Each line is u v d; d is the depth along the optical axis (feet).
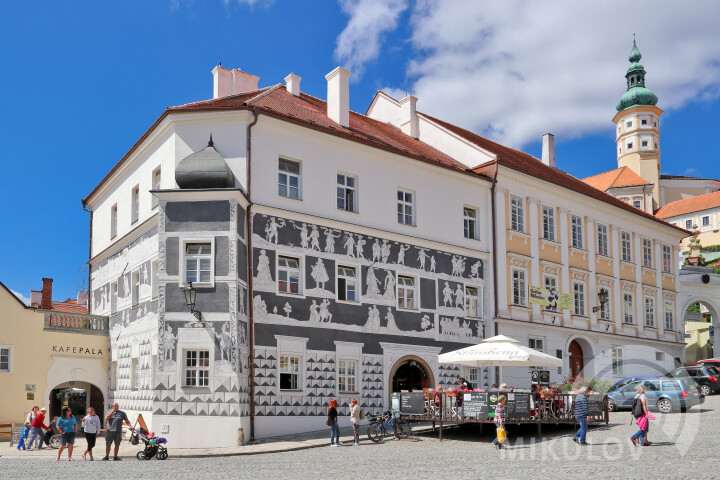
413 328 105.81
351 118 121.39
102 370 111.34
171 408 82.38
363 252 101.65
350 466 60.39
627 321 148.87
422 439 83.15
